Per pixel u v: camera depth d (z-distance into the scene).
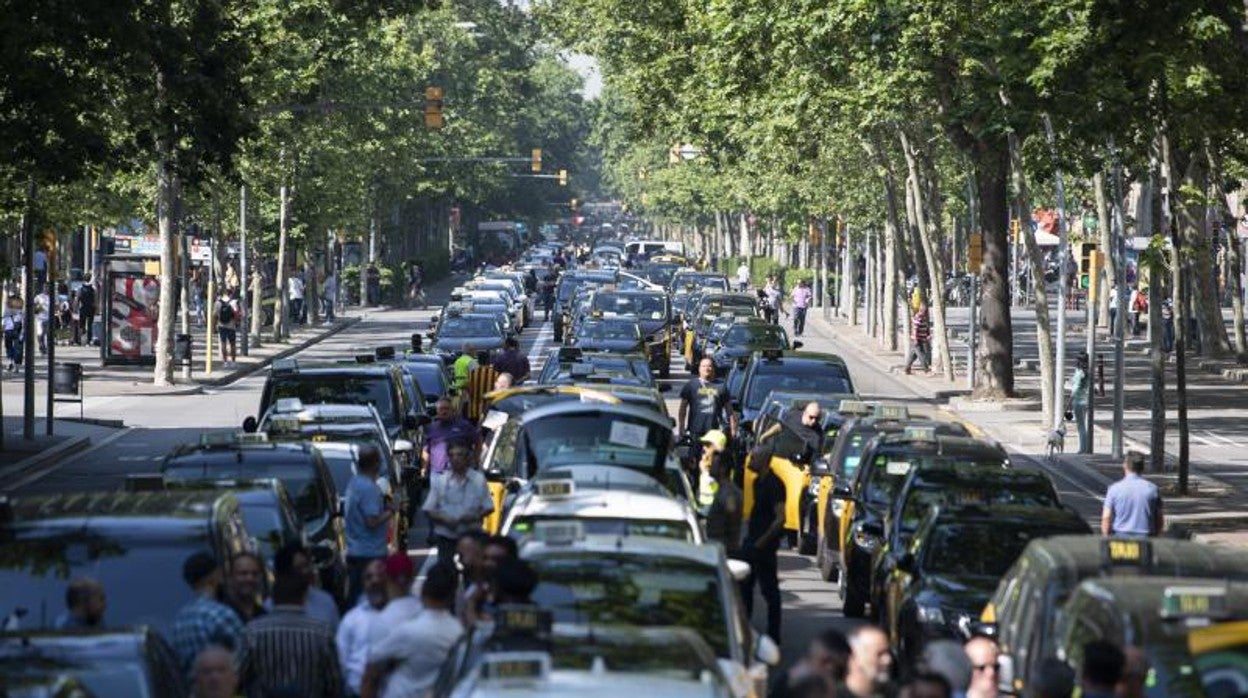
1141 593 21.45
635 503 27.84
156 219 113.31
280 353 123.44
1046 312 81.19
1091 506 57.41
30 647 18.66
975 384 100.19
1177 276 57.50
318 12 98.81
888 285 128.25
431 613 22.36
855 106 78.88
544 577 22.05
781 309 169.25
